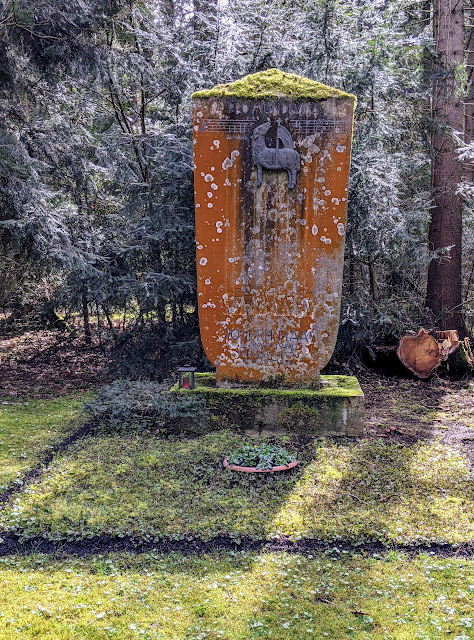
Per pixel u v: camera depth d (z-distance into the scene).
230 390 7.58
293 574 4.59
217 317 7.66
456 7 11.62
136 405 7.69
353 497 5.84
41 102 10.44
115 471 6.40
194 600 4.27
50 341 13.10
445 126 11.20
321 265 7.49
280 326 7.63
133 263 10.21
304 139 7.30
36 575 4.59
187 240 9.92
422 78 11.09
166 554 4.93
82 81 10.67
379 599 4.28
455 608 4.16
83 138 10.80
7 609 4.14
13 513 5.46
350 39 10.46
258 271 7.54
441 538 5.04
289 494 5.89
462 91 11.58
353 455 6.84
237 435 7.38
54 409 8.91
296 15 10.84
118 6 9.81
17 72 9.71
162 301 10.14
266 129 7.29
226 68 10.22
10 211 9.47
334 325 7.58
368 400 9.45
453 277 11.70
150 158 10.32
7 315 14.92
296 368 7.70
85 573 4.64
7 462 6.73
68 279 10.12
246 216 7.46
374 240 10.40
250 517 5.42
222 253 7.54
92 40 9.88
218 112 7.30
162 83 10.46
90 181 10.97
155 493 5.92
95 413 7.68
